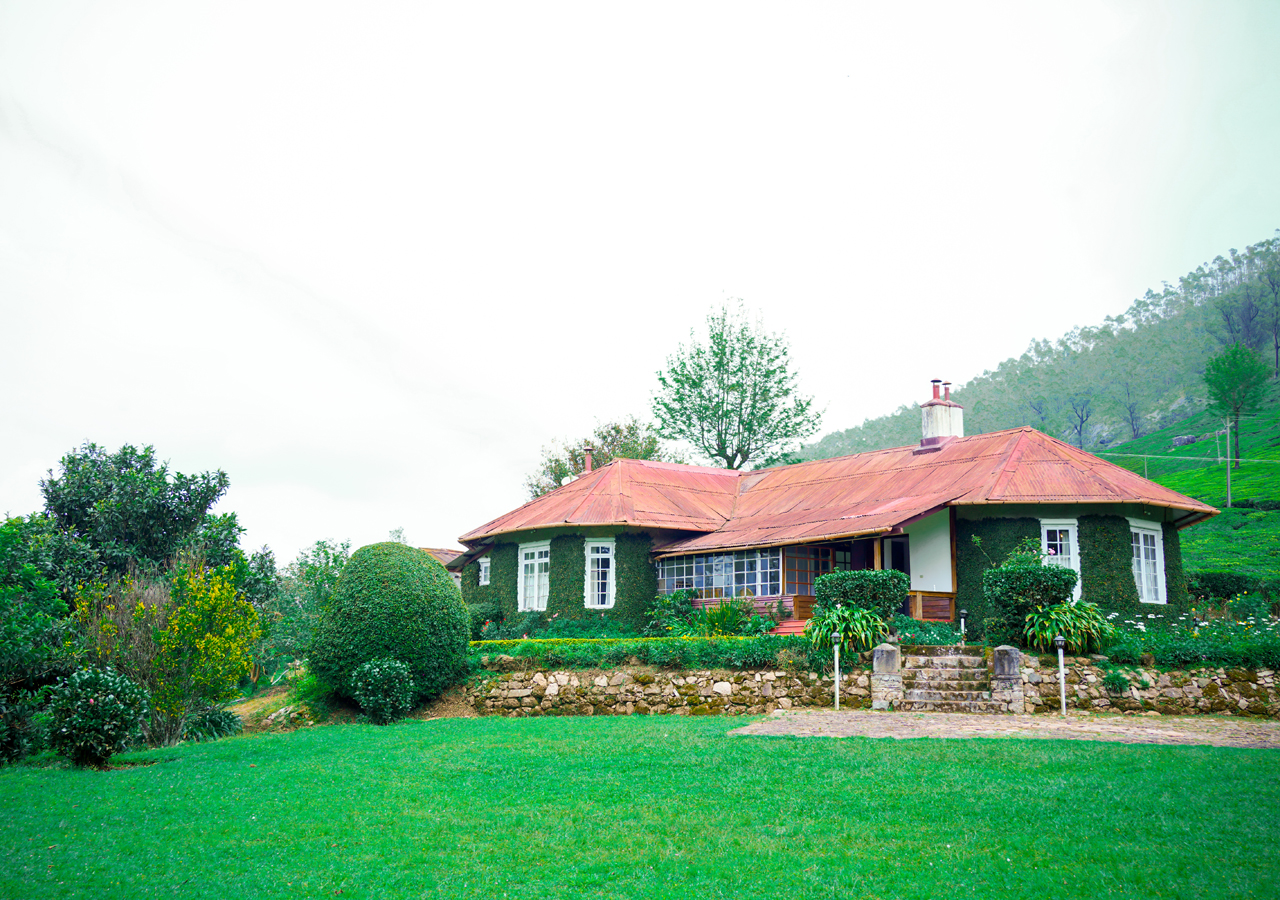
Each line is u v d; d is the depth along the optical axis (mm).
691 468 31625
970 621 21000
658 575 27016
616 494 27469
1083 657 16312
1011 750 11578
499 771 11719
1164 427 115625
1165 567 22062
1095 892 6711
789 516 25562
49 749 14125
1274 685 15141
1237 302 136250
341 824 9258
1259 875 6852
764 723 15125
